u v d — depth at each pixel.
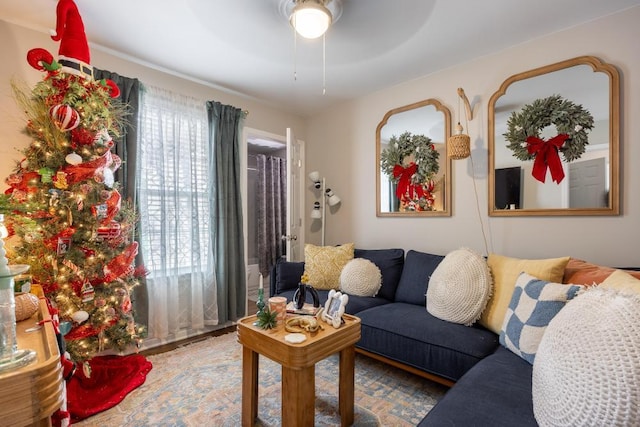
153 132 2.76
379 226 3.38
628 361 0.84
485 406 1.13
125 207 2.31
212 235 3.09
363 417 1.74
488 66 2.60
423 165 3.01
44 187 1.89
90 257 1.99
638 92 1.99
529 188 2.38
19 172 1.92
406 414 1.77
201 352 2.59
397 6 1.95
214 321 3.07
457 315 1.99
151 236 2.71
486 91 2.61
